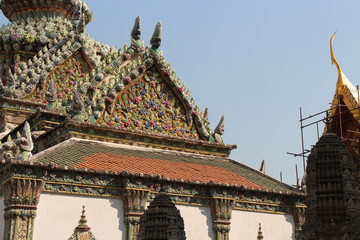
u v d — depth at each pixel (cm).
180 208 2011
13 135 2608
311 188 1170
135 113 2348
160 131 2395
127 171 1905
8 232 1683
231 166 2475
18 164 1695
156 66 2438
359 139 3073
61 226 1761
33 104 2941
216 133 2528
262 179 2416
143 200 1905
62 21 3644
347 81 3209
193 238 2005
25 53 3528
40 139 2311
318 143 1199
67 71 3022
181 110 2481
